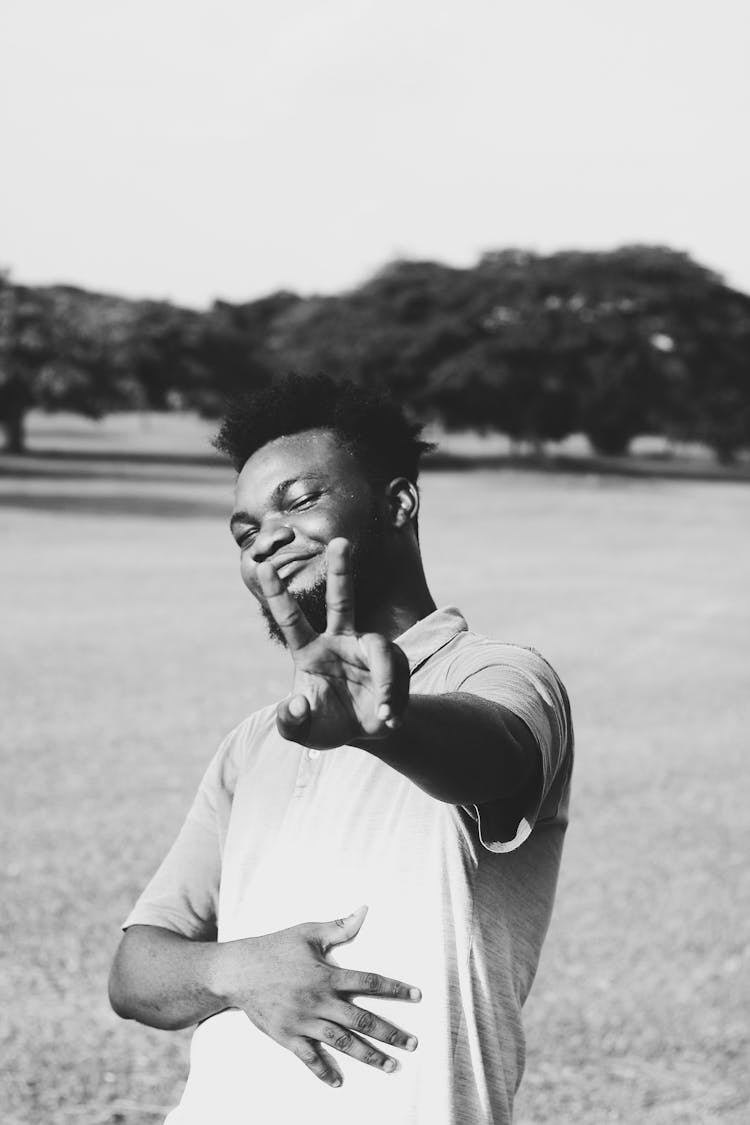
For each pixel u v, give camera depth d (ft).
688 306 208.33
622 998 17.15
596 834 24.47
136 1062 14.97
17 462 169.68
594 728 33.83
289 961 5.27
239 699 35.94
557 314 202.28
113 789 26.45
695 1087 14.62
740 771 29.45
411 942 5.24
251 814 5.80
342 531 5.57
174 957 5.68
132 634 47.01
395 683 4.18
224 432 6.00
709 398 215.31
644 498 146.30
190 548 79.87
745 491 166.50
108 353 189.37
